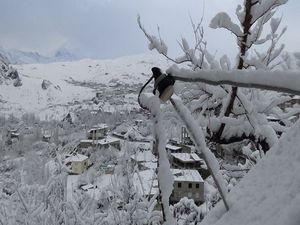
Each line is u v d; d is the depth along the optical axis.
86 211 6.20
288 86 0.86
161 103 1.28
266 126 4.32
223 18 4.09
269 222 1.21
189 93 4.77
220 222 1.53
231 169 5.07
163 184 1.25
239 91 4.24
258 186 1.52
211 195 6.13
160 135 1.25
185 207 6.38
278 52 4.20
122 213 5.65
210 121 4.51
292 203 1.14
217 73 1.02
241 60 4.27
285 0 3.89
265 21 4.12
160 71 1.25
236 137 4.60
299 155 1.43
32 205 6.25
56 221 6.25
